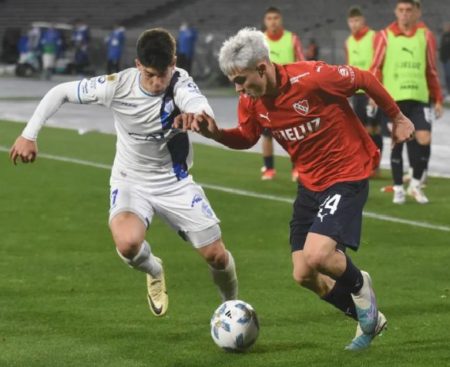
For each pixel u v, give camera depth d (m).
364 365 18.73
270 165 44.50
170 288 25.64
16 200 39.41
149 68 19.56
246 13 122.38
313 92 18.45
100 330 21.48
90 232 33.19
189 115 18.52
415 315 22.69
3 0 142.25
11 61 129.38
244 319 19.48
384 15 113.81
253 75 18.14
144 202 20.89
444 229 33.19
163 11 129.62
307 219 19.47
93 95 20.28
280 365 18.80
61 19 133.75
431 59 37.72
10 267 27.98
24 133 20.41
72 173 46.88
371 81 18.92
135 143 20.61
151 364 19.00
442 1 110.88
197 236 20.89
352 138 19.00
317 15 117.69
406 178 43.03
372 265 28.08
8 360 19.30
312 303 23.84
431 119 38.09
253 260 28.97
